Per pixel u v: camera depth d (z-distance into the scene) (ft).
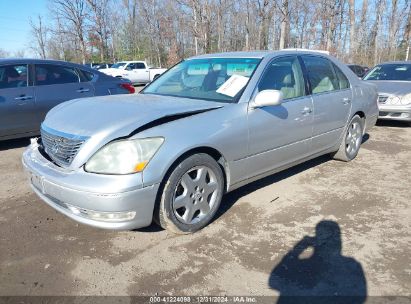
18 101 19.38
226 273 8.94
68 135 9.71
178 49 129.18
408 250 9.90
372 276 8.80
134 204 9.08
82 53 147.64
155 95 13.01
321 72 15.38
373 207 12.60
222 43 132.05
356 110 17.02
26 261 9.42
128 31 164.25
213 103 11.42
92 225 9.25
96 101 11.85
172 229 10.25
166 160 9.42
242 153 11.50
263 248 9.99
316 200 13.15
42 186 10.00
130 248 10.01
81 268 9.14
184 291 8.32
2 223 11.40
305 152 14.47
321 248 9.98
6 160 17.99
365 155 19.15
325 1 114.62
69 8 142.31
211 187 10.87
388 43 117.80
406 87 26.61
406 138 23.35
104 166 9.07
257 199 13.16
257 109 11.86
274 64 13.09
